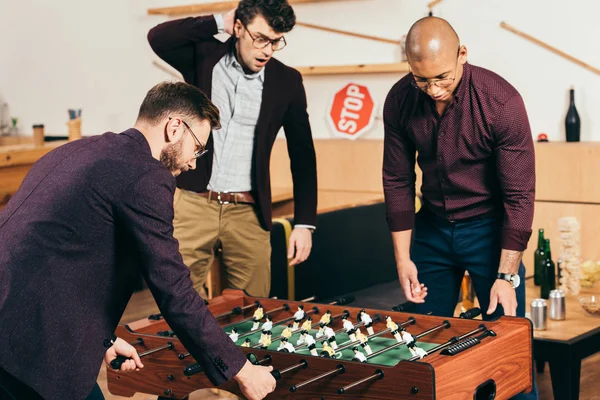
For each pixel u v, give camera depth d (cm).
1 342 209
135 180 212
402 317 285
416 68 271
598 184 488
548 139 522
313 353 263
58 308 213
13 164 536
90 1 679
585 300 378
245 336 289
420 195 520
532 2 517
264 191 345
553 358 335
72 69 696
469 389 240
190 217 342
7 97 737
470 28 537
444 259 320
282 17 315
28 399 222
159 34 336
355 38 575
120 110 678
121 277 223
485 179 300
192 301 218
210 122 233
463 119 289
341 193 571
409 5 554
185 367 258
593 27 500
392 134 311
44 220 212
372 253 489
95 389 241
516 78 527
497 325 266
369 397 235
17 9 718
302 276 433
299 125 353
